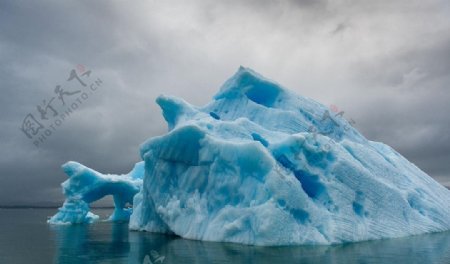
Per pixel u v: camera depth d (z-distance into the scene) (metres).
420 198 25.05
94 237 23.09
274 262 13.95
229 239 18.86
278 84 25.45
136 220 27.53
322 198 20.09
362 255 15.42
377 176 23.39
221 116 25.34
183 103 26.06
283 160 20.97
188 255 15.52
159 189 23.06
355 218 19.88
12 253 16.97
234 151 19.97
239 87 25.50
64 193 36.00
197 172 21.33
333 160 21.27
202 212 20.61
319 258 14.72
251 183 19.48
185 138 21.36
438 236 21.64
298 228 18.41
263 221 17.92
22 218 52.44
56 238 22.95
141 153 24.47
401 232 21.17
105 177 36.12
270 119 23.64
